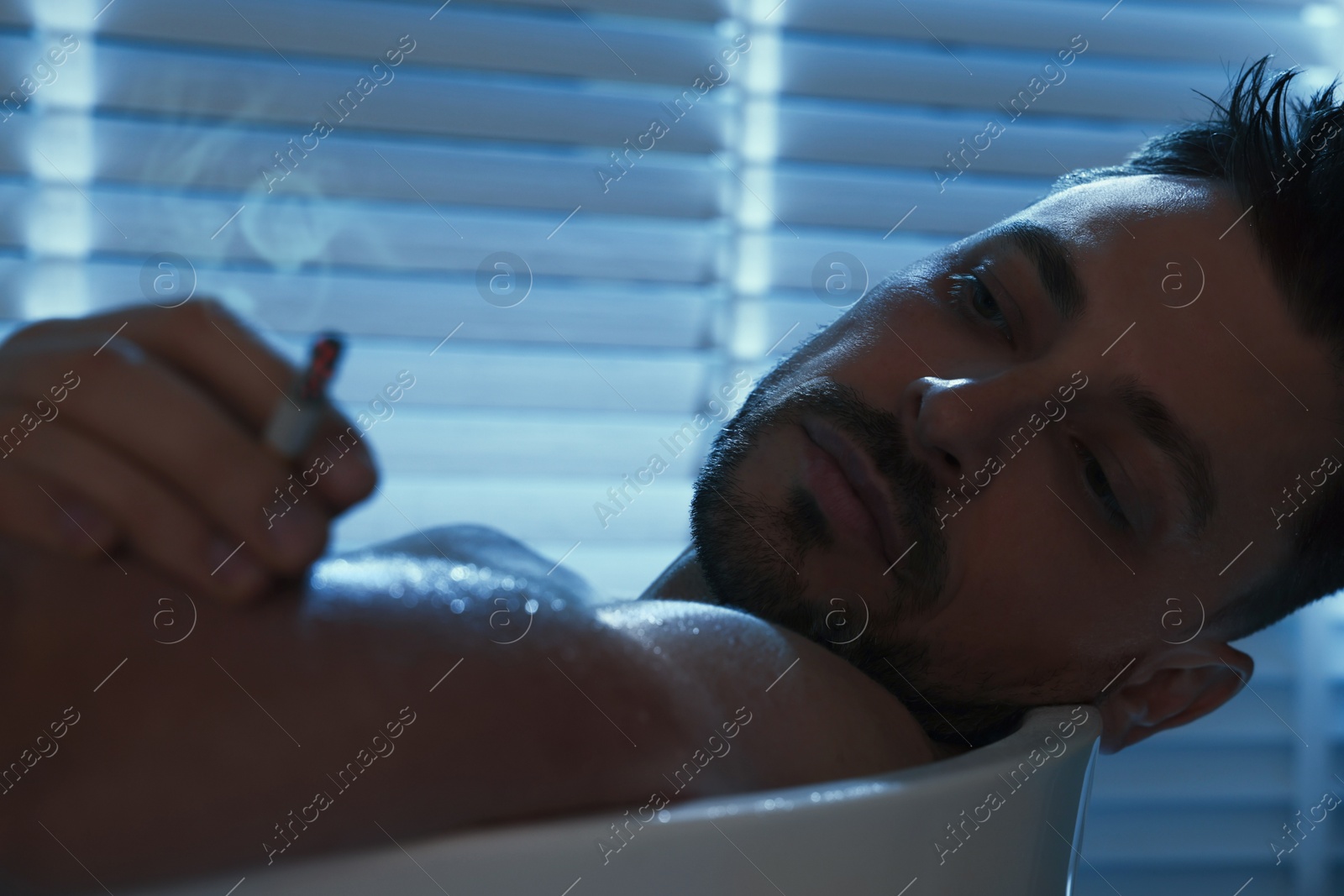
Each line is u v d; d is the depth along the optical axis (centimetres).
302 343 162
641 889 28
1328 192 70
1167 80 192
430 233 167
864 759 42
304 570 32
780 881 30
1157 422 68
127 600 29
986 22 186
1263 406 69
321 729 29
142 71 154
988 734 76
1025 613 70
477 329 171
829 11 180
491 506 181
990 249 77
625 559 191
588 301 177
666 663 38
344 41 161
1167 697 80
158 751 28
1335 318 69
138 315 31
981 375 71
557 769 32
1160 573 71
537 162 170
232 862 28
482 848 26
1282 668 206
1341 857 204
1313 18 199
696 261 181
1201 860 205
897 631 70
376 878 25
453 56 165
